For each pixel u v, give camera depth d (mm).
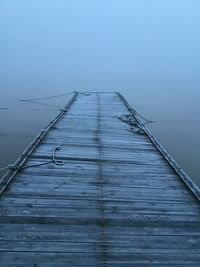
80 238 3500
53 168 5285
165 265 3158
